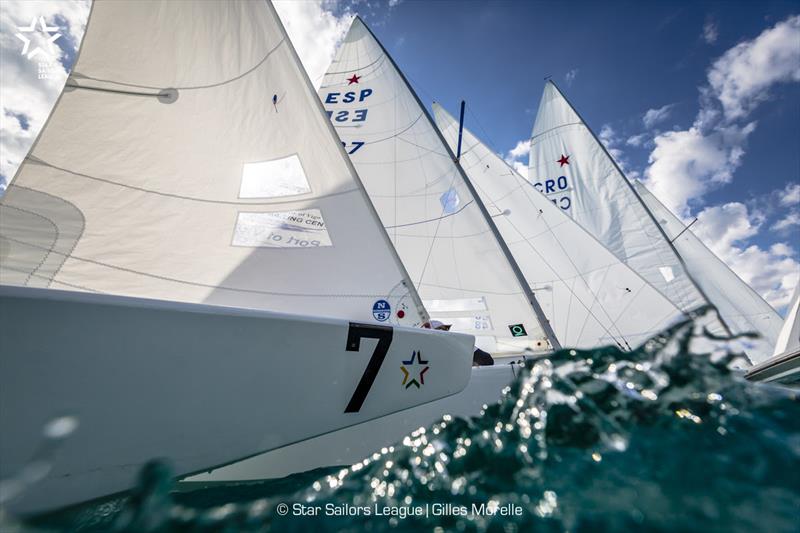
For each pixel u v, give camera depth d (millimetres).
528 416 1633
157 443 1669
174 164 3486
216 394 1815
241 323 1886
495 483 1348
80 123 3473
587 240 8164
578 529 1129
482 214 6828
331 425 2086
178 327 1754
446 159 7383
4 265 2938
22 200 3127
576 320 7742
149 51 3875
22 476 1400
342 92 8773
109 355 1626
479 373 2641
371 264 3396
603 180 11680
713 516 1117
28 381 1496
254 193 3529
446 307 6668
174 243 3238
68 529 1336
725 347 1705
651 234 10617
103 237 3160
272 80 4039
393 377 2301
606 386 1658
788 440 1341
